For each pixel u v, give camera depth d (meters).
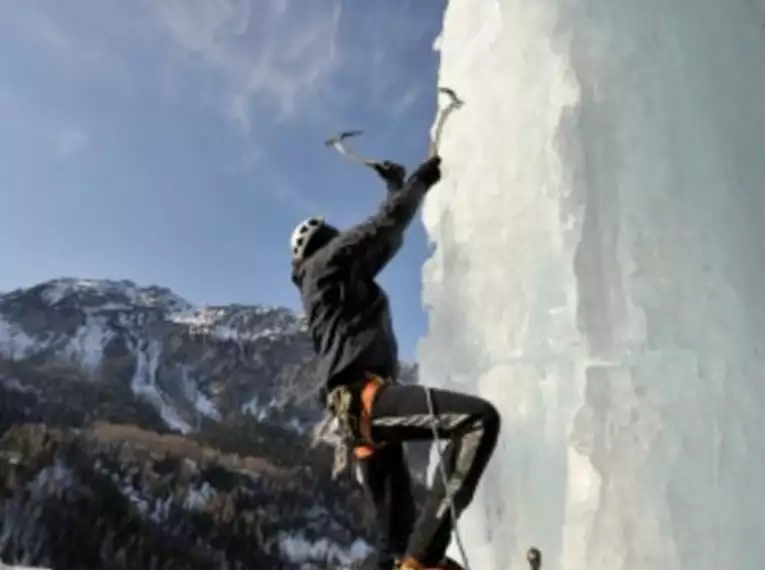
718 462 3.57
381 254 2.93
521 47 4.49
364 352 2.81
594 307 3.98
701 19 4.05
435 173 3.05
